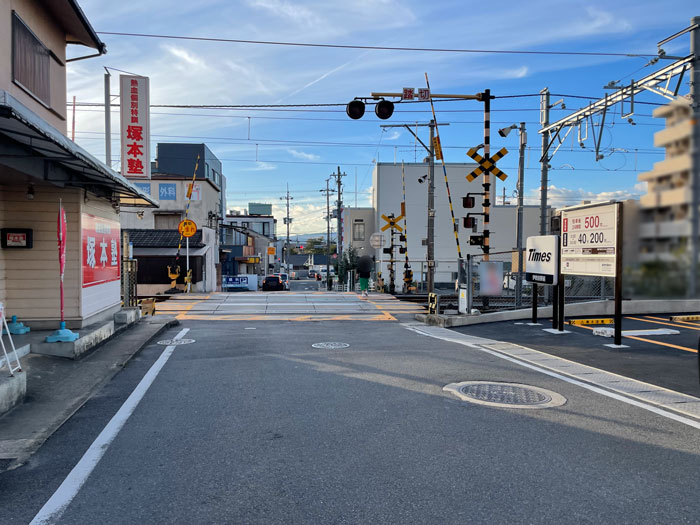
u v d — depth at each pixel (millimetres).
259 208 92750
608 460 4133
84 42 10703
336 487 3699
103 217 10969
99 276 10648
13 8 7898
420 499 3498
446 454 4289
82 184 8828
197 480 3844
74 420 5359
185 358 8836
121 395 6352
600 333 10867
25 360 7398
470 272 14328
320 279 78562
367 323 15078
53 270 9219
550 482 3738
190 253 27609
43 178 7820
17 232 8938
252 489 3682
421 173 50062
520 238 18406
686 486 3654
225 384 6844
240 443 4609
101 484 3799
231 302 20484
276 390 6469
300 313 17609
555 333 11461
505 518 3227
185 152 43656
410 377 7141
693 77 10688
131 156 14445
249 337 11477
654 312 14602
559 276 11633
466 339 11078
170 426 5125
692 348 9445
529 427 4957
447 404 5762
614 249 9398
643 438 4637
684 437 4660
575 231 10523
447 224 49938
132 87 14359
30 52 8609
